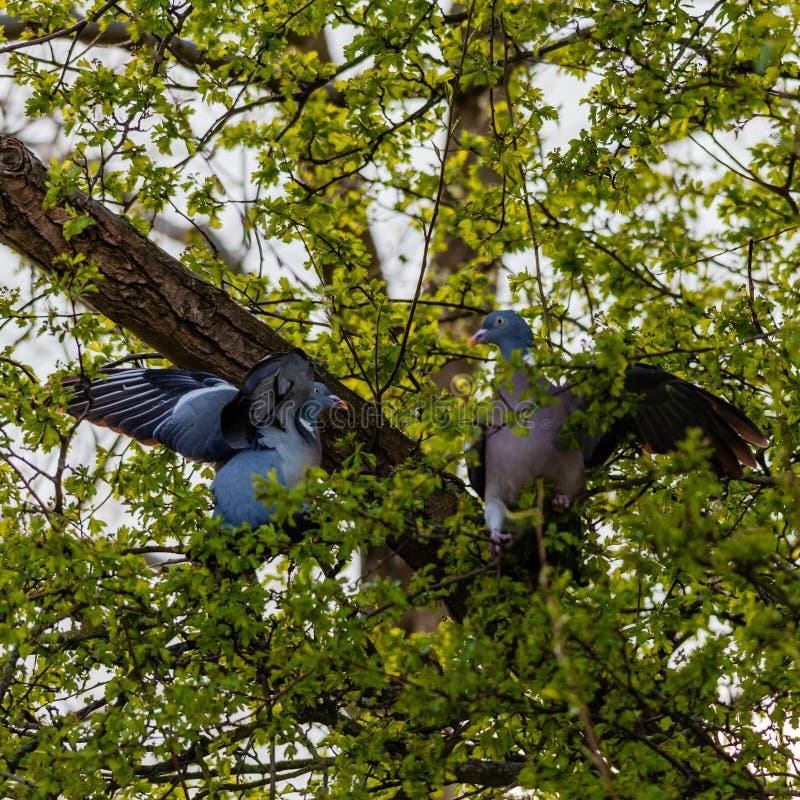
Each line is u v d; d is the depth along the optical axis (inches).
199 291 457.7
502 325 436.1
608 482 373.1
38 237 435.5
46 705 396.8
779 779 323.3
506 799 420.8
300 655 331.9
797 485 336.5
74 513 396.8
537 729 342.3
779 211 404.2
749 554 280.1
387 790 391.5
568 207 439.5
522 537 365.4
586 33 435.5
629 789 310.3
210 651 354.6
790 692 349.1
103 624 382.9
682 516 299.0
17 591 343.3
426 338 458.0
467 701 314.5
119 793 382.3
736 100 367.6
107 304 448.1
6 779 349.7
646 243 419.8
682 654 358.0
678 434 403.5
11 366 403.2
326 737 374.0
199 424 454.9
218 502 412.5
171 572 357.4
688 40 399.2
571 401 386.3
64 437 377.1
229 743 378.0
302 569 342.3
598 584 332.5
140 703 351.3
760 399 407.8
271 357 402.9
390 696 392.8
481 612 322.3
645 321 410.6
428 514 424.2
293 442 422.3
